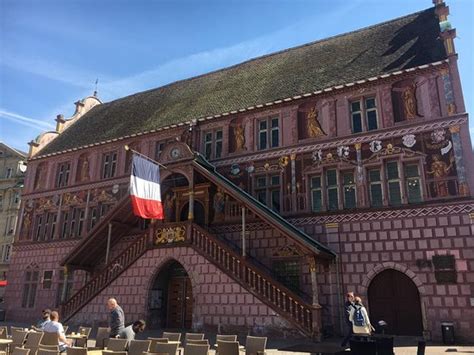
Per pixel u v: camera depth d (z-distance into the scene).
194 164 20.53
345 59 22.89
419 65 18.67
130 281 20.45
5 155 44.34
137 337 16.89
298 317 16.06
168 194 24.17
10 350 11.15
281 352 12.85
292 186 20.52
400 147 18.36
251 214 21.00
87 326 20.53
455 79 17.88
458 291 15.86
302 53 26.59
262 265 20.00
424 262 16.70
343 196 19.31
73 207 27.91
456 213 16.59
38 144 31.78
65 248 27.11
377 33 24.03
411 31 22.03
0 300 36.47
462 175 16.78
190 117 25.20
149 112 29.30
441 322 15.86
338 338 16.81
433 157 17.58
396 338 16.08
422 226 17.12
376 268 17.55
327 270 18.44
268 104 22.16
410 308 16.80
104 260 24.88
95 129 31.03
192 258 19.09
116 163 27.03
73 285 25.86
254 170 21.86
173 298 21.83
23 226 29.77
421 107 18.39
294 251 19.39
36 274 27.95
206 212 22.34
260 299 16.91
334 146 19.95
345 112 20.16
